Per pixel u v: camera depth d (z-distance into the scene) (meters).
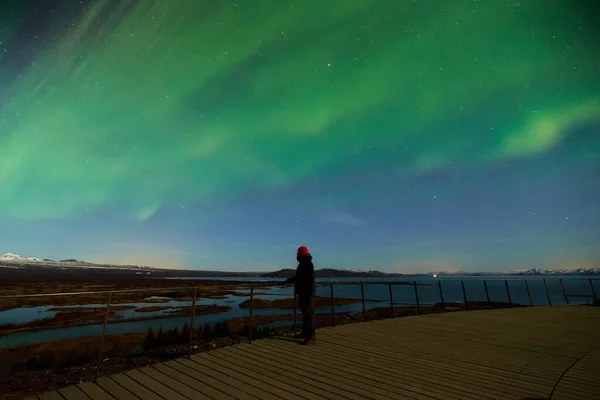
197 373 4.02
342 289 83.69
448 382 3.92
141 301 46.16
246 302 43.06
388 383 3.83
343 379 3.94
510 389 3.71
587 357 5.15
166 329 18.47
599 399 3.43
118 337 14.51
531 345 5.95
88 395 3.28
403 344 5.84
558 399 3.42
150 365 4.36
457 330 7.29
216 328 10.15
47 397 3.23
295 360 4.68
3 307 34.56
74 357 8.48
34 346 12.02
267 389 3.55
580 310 10.97
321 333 6.70
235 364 4.42
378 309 20.67
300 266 5.85
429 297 53.25
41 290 47.41
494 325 8.01
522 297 49.41
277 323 20.39
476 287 99.62
